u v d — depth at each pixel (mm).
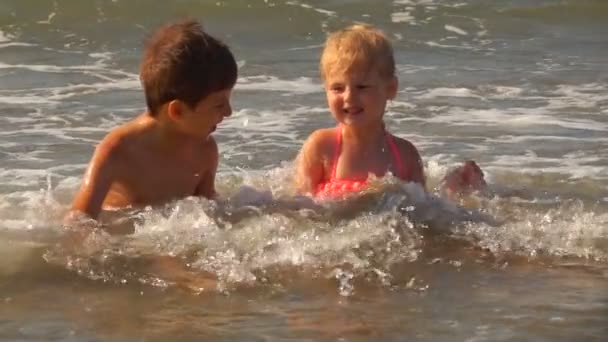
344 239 6926
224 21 15250
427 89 11812
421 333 5777
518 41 14477
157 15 15250
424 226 7211
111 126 10297
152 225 7129
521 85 12047
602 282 6520
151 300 6184
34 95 11469
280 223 7098
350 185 7801
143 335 5730
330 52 7844
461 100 11375
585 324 5918
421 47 14086
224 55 7387
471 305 6152
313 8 15633
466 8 15773
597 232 7188
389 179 7715
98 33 14594
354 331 5789
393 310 6074
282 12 15453
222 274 6500
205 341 5652
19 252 6820
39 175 8656
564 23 15375
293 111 10828
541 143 9773
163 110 7410
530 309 6109
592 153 9453
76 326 5852
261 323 5887
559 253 6930
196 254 6754
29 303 6148
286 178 8484
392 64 7898
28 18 14945
